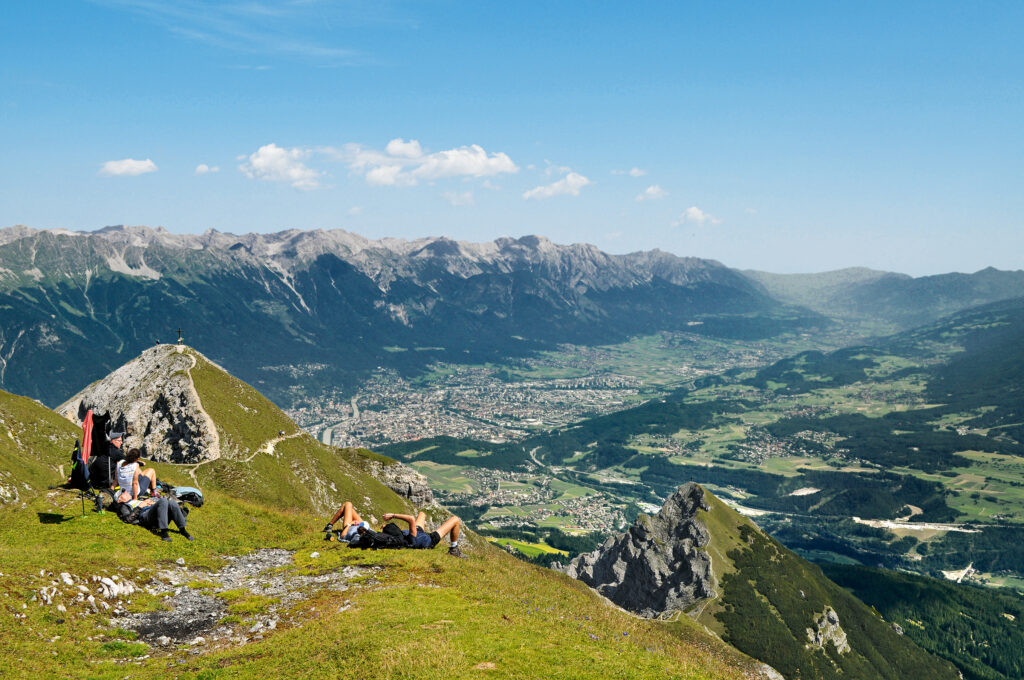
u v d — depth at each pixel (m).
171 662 18.44
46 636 18.56
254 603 22.84
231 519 33.16
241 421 121.50
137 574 24.03
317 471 123.94
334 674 16.27
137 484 29.55
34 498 31.17
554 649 18.28
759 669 43.12
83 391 135.50
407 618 19.55
